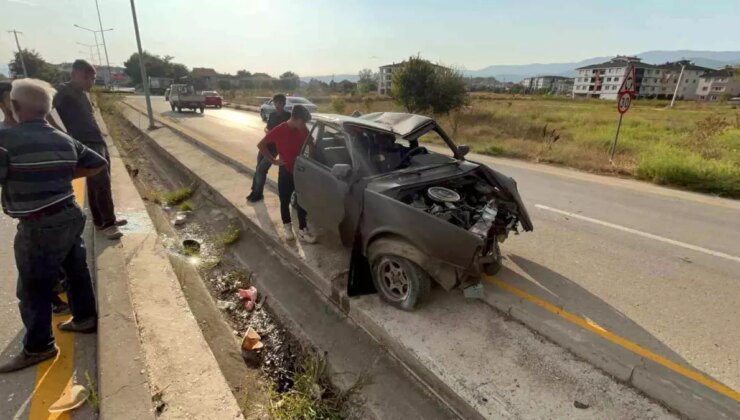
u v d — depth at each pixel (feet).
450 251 10.38
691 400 8.64
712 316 11.79
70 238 9.14
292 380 10.78
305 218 16.70
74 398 8.35
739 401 8.64
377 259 11.95
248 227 19.35
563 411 8.52
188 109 93.81
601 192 25.99
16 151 8.06
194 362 9.58
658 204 23.29
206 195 25.09
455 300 12.42
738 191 25.58
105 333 9.91
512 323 11.39
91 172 9.87
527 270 14.49
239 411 8.33
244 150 37.60
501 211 13.52
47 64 239.71
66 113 14.16
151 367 9.28
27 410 8.17
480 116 74.18
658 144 43.39
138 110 86.63
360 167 13.14
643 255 15.96
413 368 10.14
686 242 17.37
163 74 281.54
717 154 37.50
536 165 36.04
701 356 10.03
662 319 11.60
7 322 10.78
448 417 8.96
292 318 13.20
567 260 15.38
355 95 158.81
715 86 330.13
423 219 10.70
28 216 8.35
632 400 8.84
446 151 37.60
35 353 9.30
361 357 11.01
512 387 9.11
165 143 41.96
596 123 71.61
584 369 9.70
